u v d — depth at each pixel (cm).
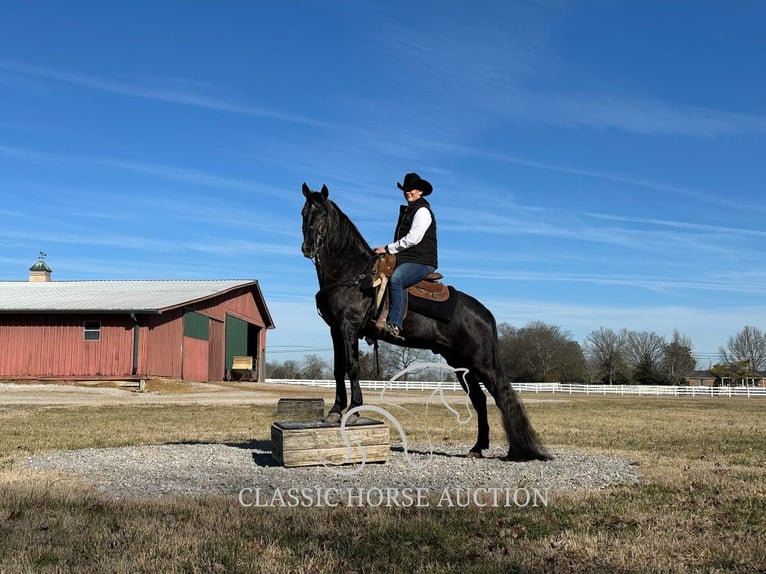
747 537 503
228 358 4162
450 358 857
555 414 2264
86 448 1059
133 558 441
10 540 478
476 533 513
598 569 430
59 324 3127
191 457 883
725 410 2816
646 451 1088
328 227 768
